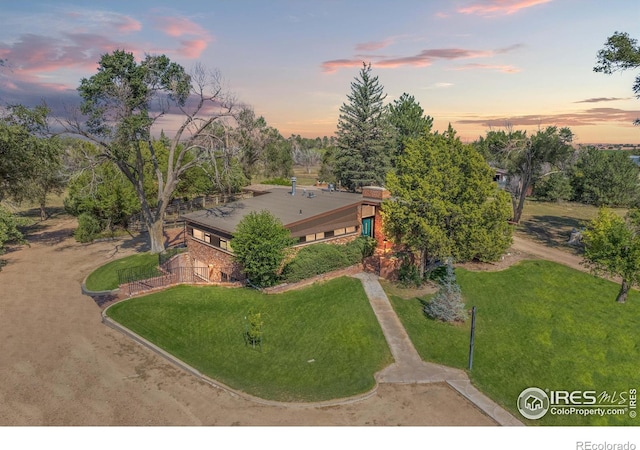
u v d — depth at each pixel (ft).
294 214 100.12
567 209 199.11
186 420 48.78
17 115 112.06
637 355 71.72
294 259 91.76
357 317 76.23
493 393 57.72
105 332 71.31
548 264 103.50
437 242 81.82
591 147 229.25
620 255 84.28
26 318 76.74
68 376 57.62
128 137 107.96
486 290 91.86
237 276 94.89
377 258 100.37
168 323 73.56
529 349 72.02
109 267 109.09
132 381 56.90
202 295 84.12
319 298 83.71
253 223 83.87
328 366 62.39
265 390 55.93
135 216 170.30
